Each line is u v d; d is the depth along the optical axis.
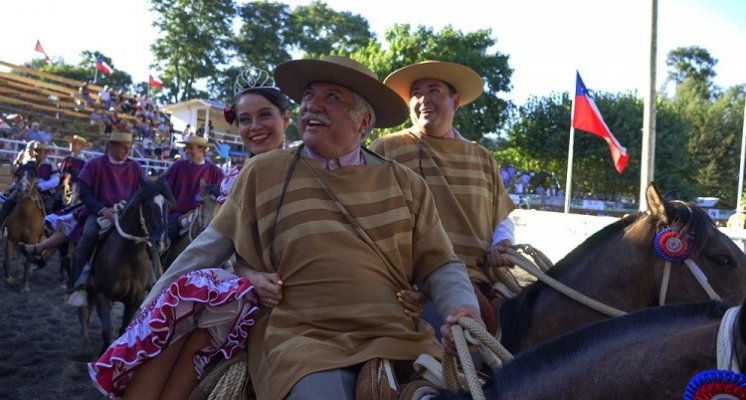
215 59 51.50
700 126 44.50
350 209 2.35
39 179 11.98
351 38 55.47
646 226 2.82
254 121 3.95
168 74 50.94
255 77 4.04
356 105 2.50
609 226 3.01
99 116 29.17
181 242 7.06
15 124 23.80
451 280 2.40
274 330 2.25
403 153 3.88
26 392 5.73
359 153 2.55
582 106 15.23
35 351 6.82
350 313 2.22
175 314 2.29
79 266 6.41
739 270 2.67
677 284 2.70
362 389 2.02
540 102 31.72
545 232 12.84
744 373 1.30
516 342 3.03
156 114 31.50
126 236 6.21
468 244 3.68
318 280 2.25
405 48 26.94
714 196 43.84
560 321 2.93
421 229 2.46
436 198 3.75
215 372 2.33
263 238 2.37
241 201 2.43
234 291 2.28
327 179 2.38
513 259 3.35
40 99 29.22
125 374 2.32
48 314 8.39
